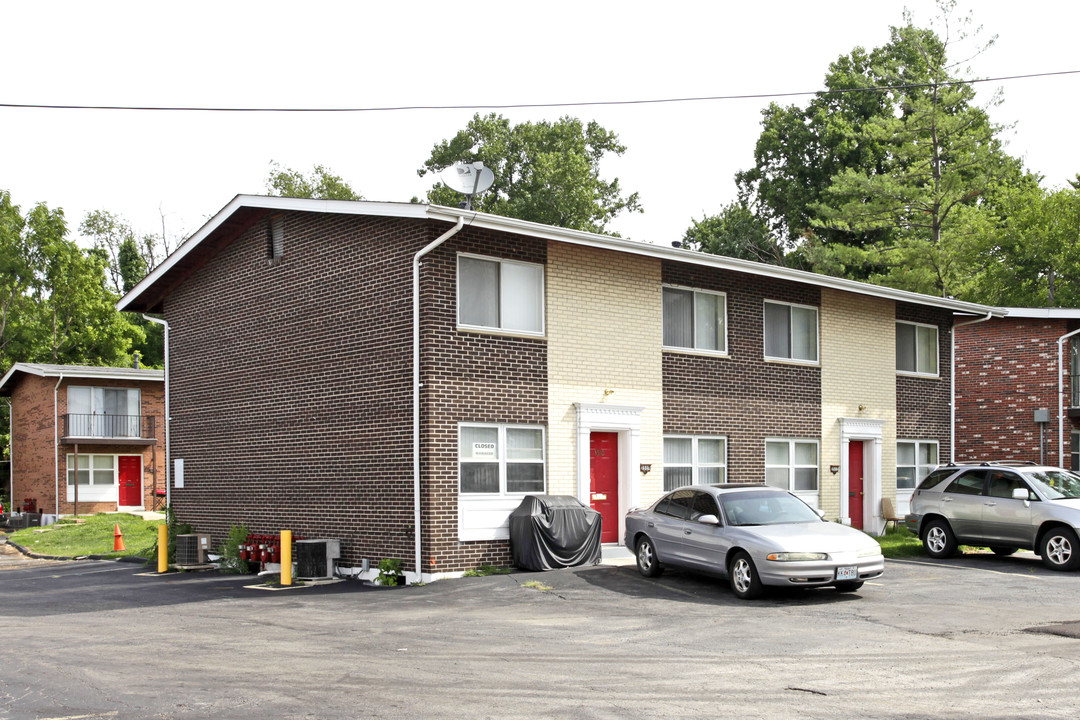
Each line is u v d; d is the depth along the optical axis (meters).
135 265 67.38
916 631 12.07
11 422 46.09
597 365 19.95
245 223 21.95
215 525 22.81
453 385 17.78
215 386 23.02
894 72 50.41
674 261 21.52
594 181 55.16
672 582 16.23
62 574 22.19
